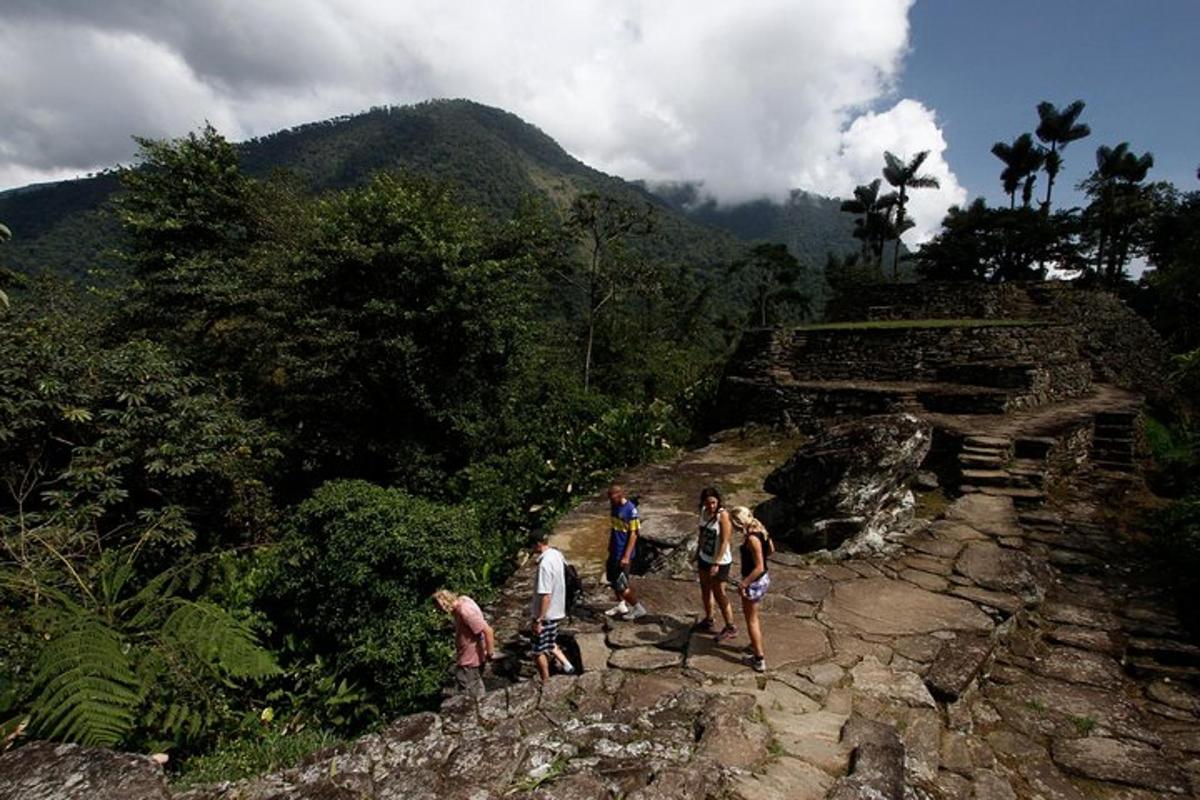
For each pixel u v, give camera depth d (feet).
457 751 10.93
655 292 93.71
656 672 15.29
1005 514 26.63
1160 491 31.78
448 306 46.44
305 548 24.99
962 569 21.57
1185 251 55.93
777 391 49.26
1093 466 36.14
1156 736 13.79
